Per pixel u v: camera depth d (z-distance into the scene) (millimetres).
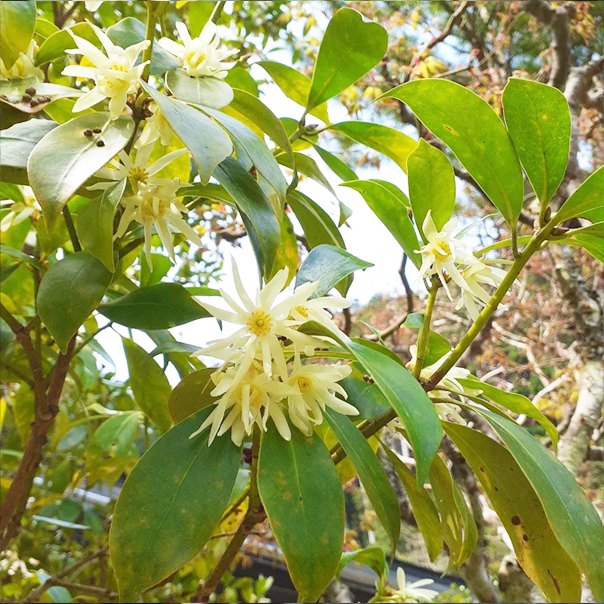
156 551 558
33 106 697
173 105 595
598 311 1892
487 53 2227
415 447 490
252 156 641
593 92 2221
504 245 746
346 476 1008
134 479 592
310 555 535
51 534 1967
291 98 1099
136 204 703
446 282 725
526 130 642
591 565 558
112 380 1948
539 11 2029
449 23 1980
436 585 1838
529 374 2324
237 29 1884
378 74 2107
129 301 877
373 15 2193
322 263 733
